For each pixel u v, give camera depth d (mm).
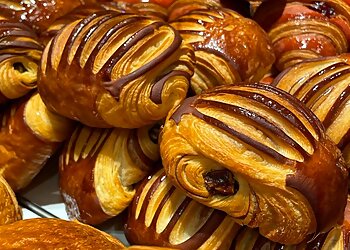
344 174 248
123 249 235
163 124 288
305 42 366
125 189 306
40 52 318
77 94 280
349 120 285
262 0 381
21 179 326
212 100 254
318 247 266
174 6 388
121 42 280
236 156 240
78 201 303
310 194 236
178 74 283
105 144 303
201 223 274
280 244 266
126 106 276
